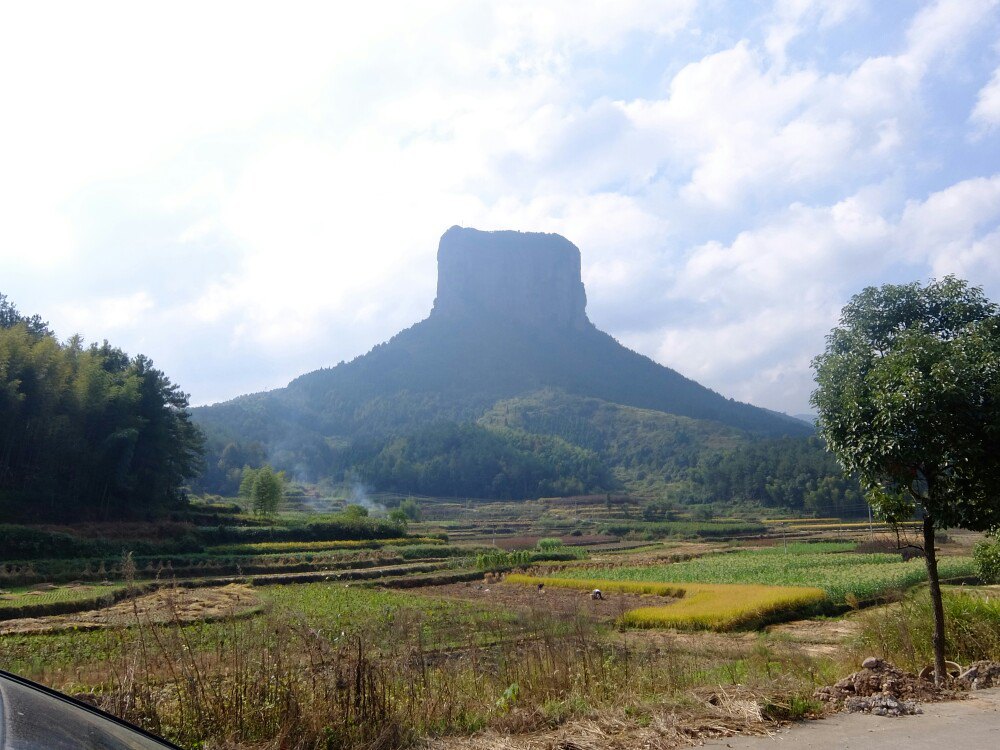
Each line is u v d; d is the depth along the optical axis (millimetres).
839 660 12273
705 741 6234
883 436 8938
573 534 103500
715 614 27094
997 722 6918
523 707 7324
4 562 41219
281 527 67312
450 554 66875
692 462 185750
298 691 6449
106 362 71000
